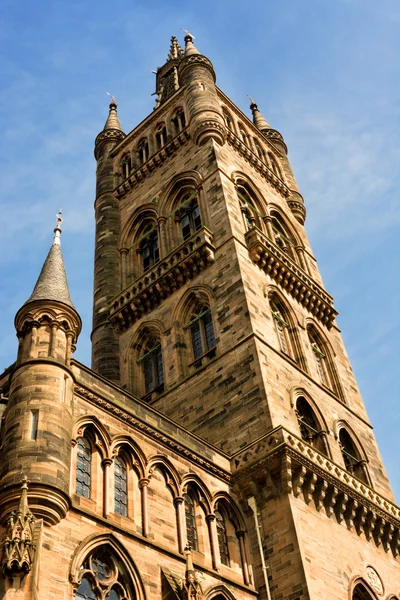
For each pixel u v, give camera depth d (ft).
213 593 104.12
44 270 118.52
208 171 189.88
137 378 166.20
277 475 121.19
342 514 130.31
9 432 93.15
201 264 166.91
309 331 177.06
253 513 119.75
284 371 146.61
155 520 103.55
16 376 100.42
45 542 84.69
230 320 151.23
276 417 131.34
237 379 140.36
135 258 198.90
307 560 112.06
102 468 101.65
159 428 114.62
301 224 221.46
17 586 76.48
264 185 213.05
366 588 123.13
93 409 106.11
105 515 96.22
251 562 115.65
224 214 174.09
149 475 107.24
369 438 164.45
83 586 87.25
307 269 200.54
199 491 115.55
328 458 131.85
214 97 215.31
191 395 146.51
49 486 86.84
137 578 93.45
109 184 226.38
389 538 138.41
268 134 260.01
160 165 211.82
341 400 165.17
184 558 102.73
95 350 178.70
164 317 168.76
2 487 86.69
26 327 107.45
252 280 159.84
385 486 155.43
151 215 203.10
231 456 128.06
